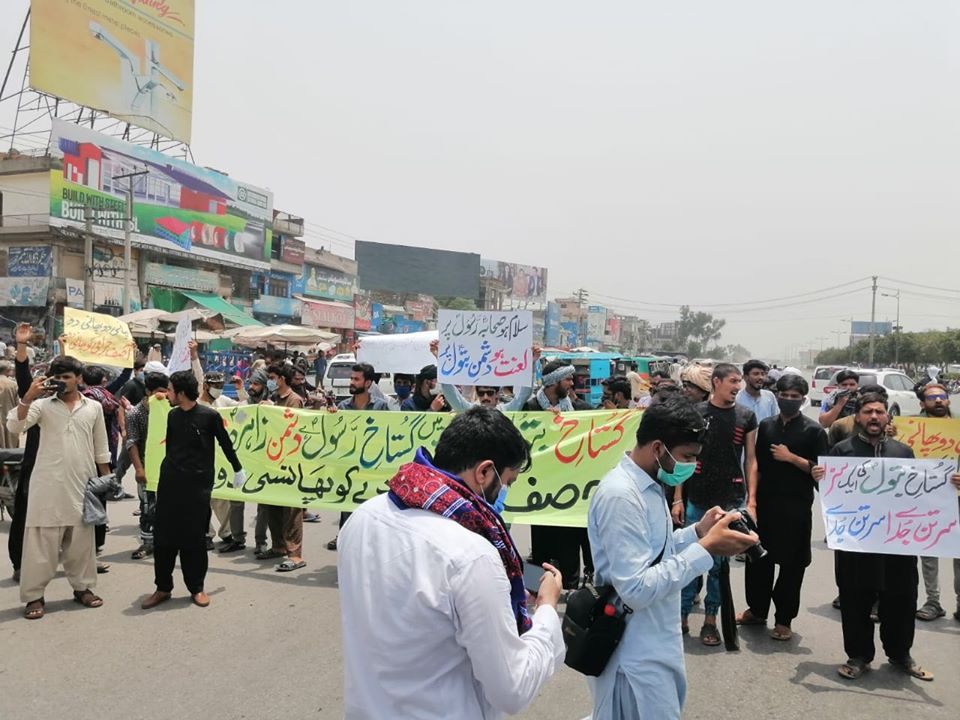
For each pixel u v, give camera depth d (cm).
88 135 2820
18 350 590
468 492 187
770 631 510
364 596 177
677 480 255
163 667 438
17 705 388
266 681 420
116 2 2986
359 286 5334
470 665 177
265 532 704
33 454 587
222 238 3550
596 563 256
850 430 640
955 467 414
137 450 677
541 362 1941
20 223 2828
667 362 2981
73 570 542
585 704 403
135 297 3111
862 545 420
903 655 436
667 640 251
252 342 2312
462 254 5762
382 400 780
